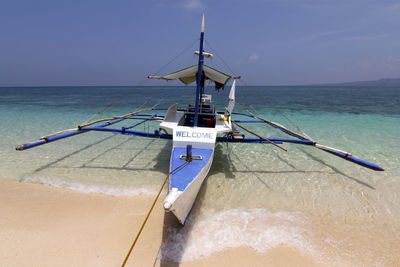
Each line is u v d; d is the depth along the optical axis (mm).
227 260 3682
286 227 4551
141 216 4688
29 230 4207
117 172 6789
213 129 6375
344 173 7082
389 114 19344
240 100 35000
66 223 4426
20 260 3547
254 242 4102
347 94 57781
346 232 4469
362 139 10914
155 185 6023
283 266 3613
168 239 4086
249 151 9062
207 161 5176
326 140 10750
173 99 36969
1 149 8547
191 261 3646
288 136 11594
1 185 5828
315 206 5336
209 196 5629
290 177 6793
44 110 20562
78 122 14461
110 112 20141
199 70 6371
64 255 3666
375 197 5754
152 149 8961
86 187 5848
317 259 3789
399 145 9859
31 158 7699
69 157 7898
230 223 4609
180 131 6191
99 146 9203
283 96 48688
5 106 23500
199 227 4438
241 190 5973
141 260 3627
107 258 3633
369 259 3832
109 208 4953
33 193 5492
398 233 4480
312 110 22547
